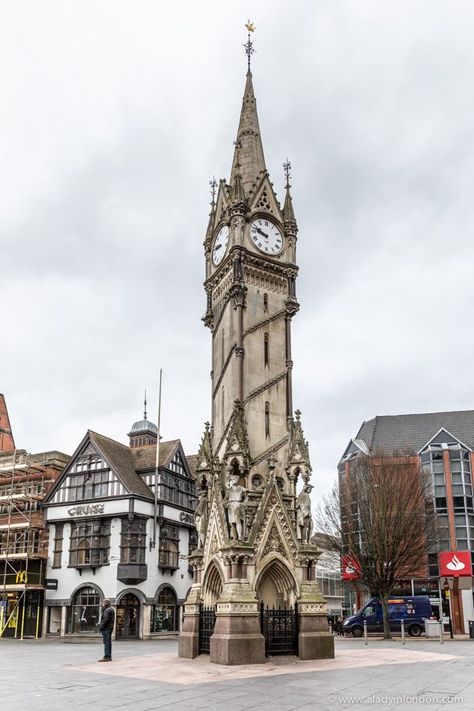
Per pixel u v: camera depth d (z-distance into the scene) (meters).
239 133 31.58
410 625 46.38
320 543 58.03
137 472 58.62
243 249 27.62
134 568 51.69
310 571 23.69
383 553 45.44
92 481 55.53
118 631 50.78
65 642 47.09
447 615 61.03
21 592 53.84
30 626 53.12
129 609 51.97
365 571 45.91
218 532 24.11
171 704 13.42
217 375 28.50
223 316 28.38
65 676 18.97
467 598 61.28
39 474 59.12
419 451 70.44
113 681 17.44
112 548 52.78
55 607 54.06
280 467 25.66
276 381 26.81
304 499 24.59
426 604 46.84
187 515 60.38
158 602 54.47
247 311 27.17
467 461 69.19
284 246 29.33
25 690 15.87
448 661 22.44
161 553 55.50
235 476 23.64
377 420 78.69
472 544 66.06
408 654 25.94
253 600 21.77
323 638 22.78
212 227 31.69
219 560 23.59
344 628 47.09
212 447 27.75
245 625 21.33
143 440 69.00
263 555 23.02
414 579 63.47
